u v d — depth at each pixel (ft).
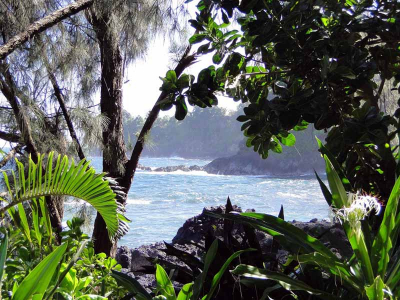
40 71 16.88
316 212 108.37
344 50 7.72
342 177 5.86
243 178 242.58
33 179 7.40
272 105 7.43
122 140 20.22
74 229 8.00
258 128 7.78
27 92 16.53
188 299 5.27
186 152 451.12
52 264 4.00
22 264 6.98
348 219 4.51
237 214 5.31
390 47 8.41
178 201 133.39
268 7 8.11
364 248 4.56
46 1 17.24
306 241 5.03
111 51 19.38
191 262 6.50
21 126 16.35
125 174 20.15
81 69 18.84
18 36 12.85
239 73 9.25
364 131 7.03
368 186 7.71
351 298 5.10
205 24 9.17
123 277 5.89
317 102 7.25
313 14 7.89
